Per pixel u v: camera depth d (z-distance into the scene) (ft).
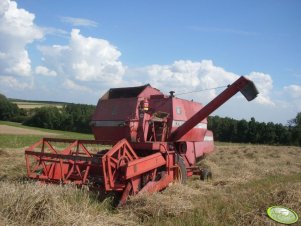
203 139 46.37
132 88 39.55
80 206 24.34
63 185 29.76
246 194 32.89
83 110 239.30
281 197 30.14
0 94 299.99
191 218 24.99
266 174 51.06
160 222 24.29
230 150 98.27
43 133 191.31
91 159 29.91
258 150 99.76
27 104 354.33
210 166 52.54
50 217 21.26
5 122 261.44
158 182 32.99
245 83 37.11
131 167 29.81
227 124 186.39
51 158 33.35
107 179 28.76
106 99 39.55
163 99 39.06
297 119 250.57
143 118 36.55
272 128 176.35
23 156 62.44
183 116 40.29
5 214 21.01
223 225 24.06
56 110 242.78
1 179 37.32
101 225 21.95
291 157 83.66
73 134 200.95
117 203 29.12
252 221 24.40
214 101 37.88
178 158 36.91
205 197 31.48
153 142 35.19
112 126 37.68
